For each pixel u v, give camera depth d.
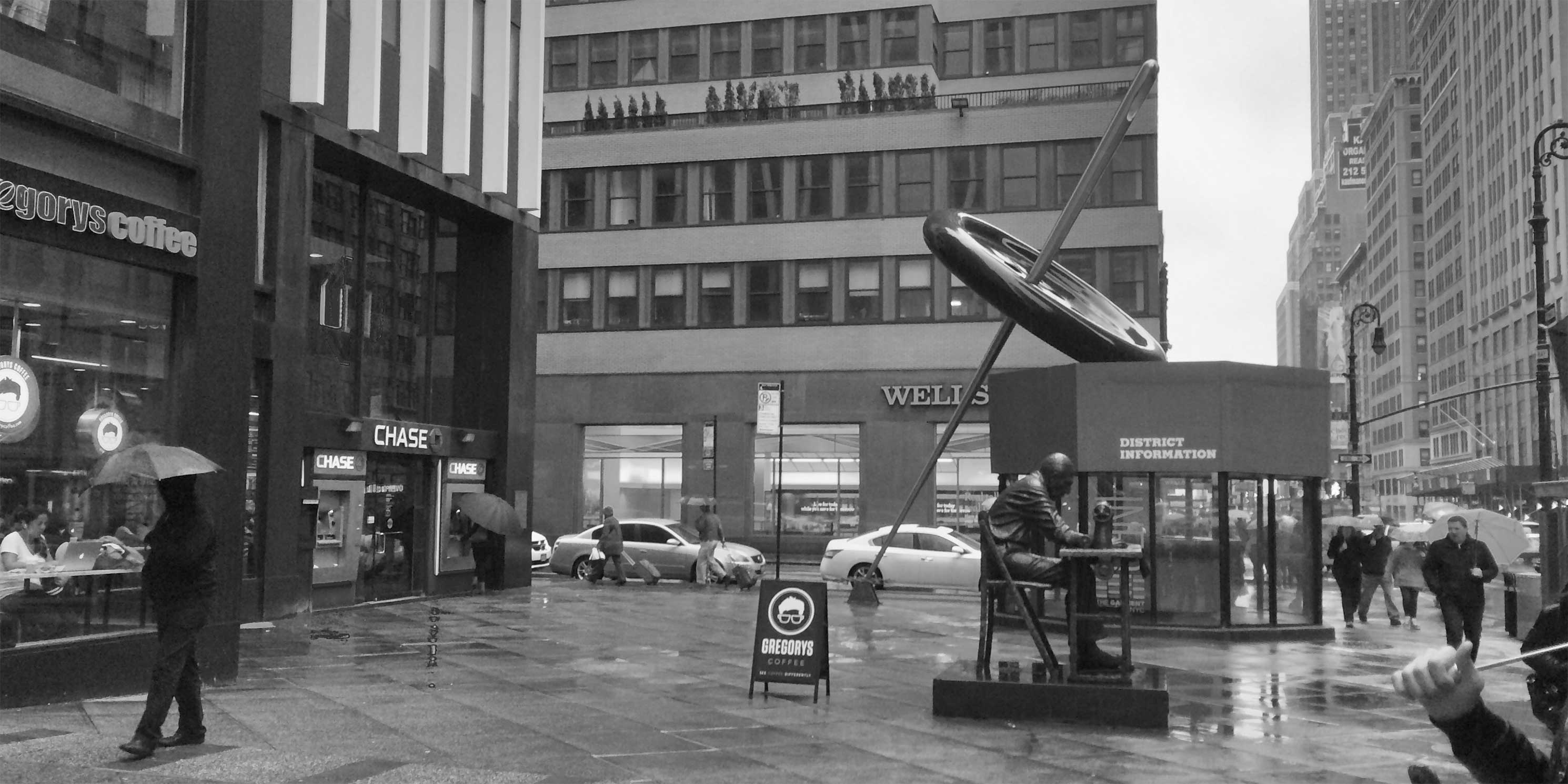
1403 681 2.74
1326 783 8.45
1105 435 19.41
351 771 8.18
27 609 11.09
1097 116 45.34
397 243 25.45
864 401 46.25
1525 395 105.00
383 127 23.14
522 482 27.91
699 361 47.91
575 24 51.53
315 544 21.80
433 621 13.81
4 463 11.04
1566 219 94.69
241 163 13.64
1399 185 154.25
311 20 20.81
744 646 16.80
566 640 17.30
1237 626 19.42
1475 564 15.68
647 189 49.16
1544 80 99.94
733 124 48.53
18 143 11.16
